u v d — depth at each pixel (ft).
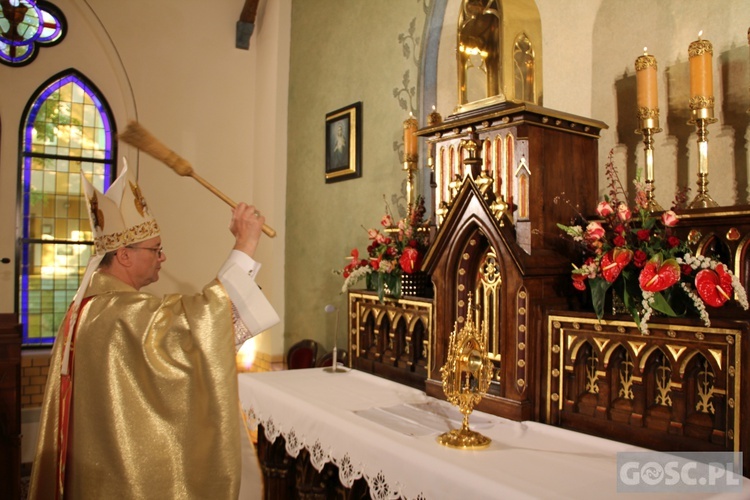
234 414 5.14
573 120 8.00
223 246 20.66
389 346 10.32
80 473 4.94
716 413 5.86
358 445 6.89
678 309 6.43
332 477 9.46
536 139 7.71
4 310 18.42
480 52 9.36
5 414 9.73
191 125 20.42
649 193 7.73
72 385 5.13
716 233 6.46
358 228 15.43
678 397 6.17
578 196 8.13
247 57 21.33
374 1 15.19
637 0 8.95
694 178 8.21
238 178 20.95
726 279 5.82
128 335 5.08
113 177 20.06
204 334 5.15
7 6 18.69
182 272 19.99
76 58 19.60
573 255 7.91
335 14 16.89
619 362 6.83
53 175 19.43
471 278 8.41
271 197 19.20
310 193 17.69
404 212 13.74
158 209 19.83
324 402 8.34
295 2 19.17
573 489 5.14
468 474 5.51
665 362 6.43
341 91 16.38
